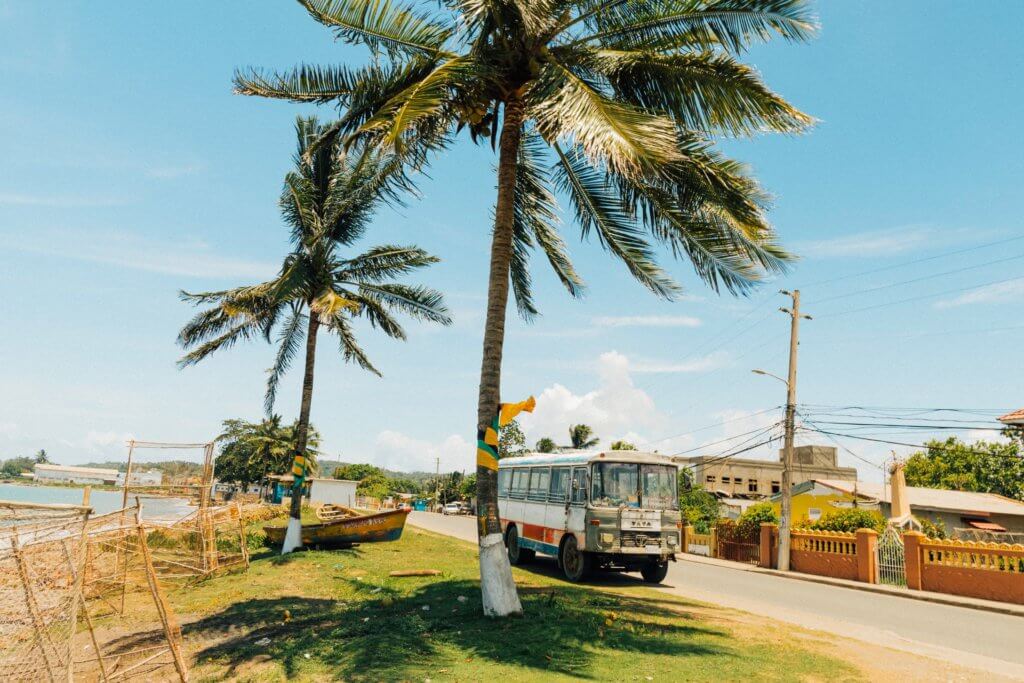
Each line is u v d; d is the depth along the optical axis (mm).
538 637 7973
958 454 51375
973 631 12008
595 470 15391
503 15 9453
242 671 7480
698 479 64250
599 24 10625
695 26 10148
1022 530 33531
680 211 11242
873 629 10742
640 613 10023
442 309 21078
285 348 23812
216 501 23219
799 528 25609
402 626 8773
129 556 12320
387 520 21109
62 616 5871
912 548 19000
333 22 10719
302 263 19484
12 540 5508
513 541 19531
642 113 8477
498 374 10062
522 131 12477
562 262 14156
